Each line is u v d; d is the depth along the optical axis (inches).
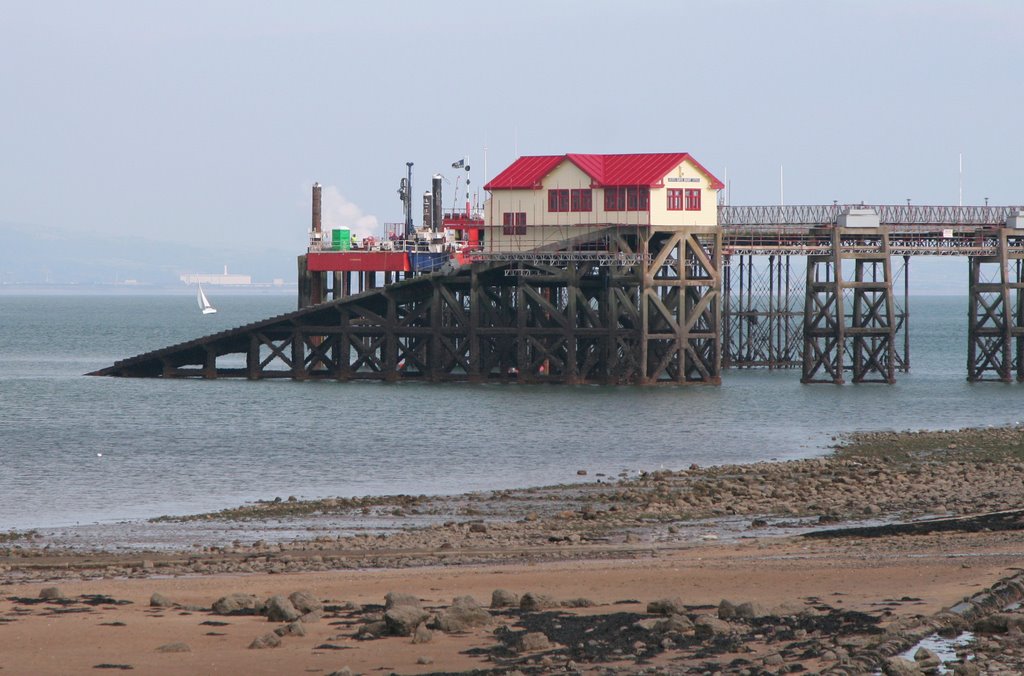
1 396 5590.6
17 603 1772.9
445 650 1508.4
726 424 4638.3
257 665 1460.4
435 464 3713.1
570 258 5748.0
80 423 4680.1
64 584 1934.1
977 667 1391.5
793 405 5236.2
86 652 1517.0
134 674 1434.5
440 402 5255.9
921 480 3179.1
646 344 5787.4
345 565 2130.9
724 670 1402.6
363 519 2773.1
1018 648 1478.8
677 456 3882.9
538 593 1759.4
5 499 3107.8
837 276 6072.8
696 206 5836.6
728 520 2664.9
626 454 3919.8
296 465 3698.3
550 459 3811.5
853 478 3240.7
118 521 2787.9
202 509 2989.7
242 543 2455.7
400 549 2303.2
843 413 5004.9
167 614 1707.7
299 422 4682.6
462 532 2518.5
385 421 4692.4
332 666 1454.2
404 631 1574.8
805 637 1537.9
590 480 3400.6
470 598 1702.8
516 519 2760.8
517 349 5969.5
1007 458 3676.2
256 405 5216.5
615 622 1626.5
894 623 1560.0
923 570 1936.5
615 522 2655.0
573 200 5841.5
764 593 1804.9
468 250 6117.1
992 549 2135.8
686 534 2491.4
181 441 4202.8
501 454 3912.4
